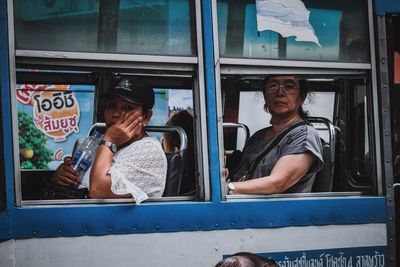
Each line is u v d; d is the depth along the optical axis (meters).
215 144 4.00
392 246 4.41
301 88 4.51
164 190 4.04
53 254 3.67
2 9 3.63
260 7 4.17
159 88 4.35
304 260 4.20
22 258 3.62
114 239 3.79
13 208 3.61
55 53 3.74
